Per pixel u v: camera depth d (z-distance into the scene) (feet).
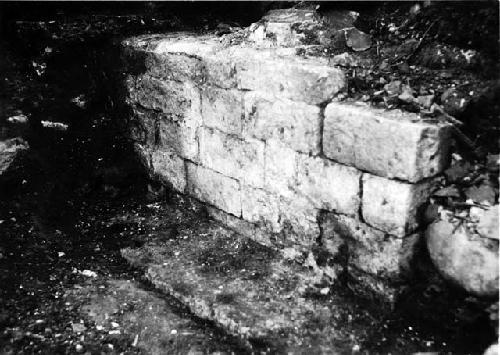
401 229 10.05
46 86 16.06
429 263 10.39
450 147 10.02
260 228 13.53
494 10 10.62
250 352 10.34
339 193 11.10
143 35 16.85
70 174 15.94
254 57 12.19
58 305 11.74
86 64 16.84
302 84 11.13
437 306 10.23
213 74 13.26
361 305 11.18
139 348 10.57
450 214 9.82
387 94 10.74
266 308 11.29
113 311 11.65
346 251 11.43
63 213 15.23
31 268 12.81
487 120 10.19
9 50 15.71
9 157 14.33
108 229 15.19
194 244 14.17
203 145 14.40
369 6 13.26
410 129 9.41
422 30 12.03
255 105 12.37
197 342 10.73
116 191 16.74
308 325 10.74
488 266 9.18
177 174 15.78
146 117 16.17
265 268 12.78
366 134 10.16
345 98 11.06
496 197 9.52
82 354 10.30
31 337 10.63
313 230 12.04
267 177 12.75
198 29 17.66
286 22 13.29
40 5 16.28
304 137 11.45
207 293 11.89
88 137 16.72
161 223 15.46
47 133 15.80
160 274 12.78
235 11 17.63
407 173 9.62
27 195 14.53
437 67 11.21
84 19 16.43
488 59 10.57
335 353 10.02
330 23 13.10
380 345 10.14
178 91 14.61
